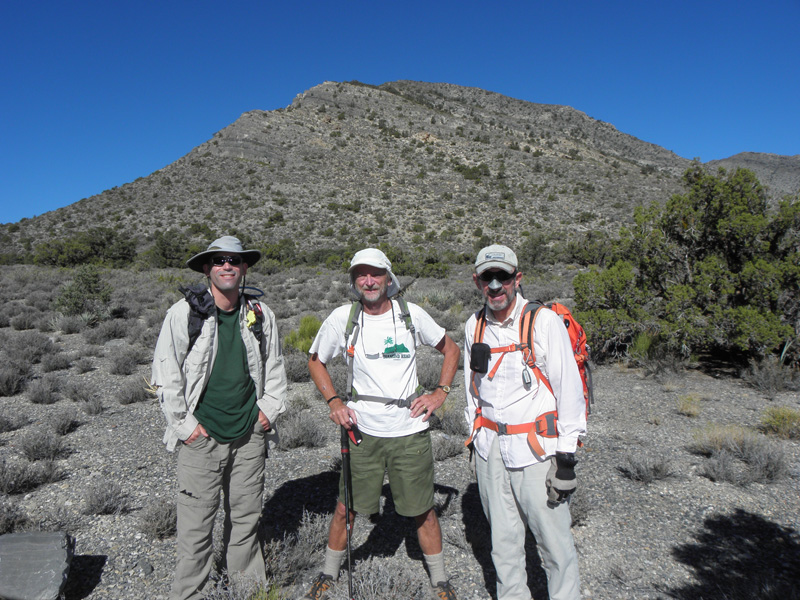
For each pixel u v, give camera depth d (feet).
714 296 28.48
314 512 13.19
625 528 12.37
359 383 9.39
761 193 29.27
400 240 233.76
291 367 28.14
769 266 26.00
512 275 8.23
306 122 482.28
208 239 220.64
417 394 9.36
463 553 11.44
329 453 17.39
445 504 13.39
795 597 9.61
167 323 8.91
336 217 276.00
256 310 9.41
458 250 210.18
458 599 9.89
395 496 9.41
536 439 8.08
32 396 24.00
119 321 46.14
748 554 11.22
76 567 11.05
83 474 15.88
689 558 11.16
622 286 30.19
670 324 28.12
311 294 66.64
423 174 376.27
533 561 11.03
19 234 232.32
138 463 16.75
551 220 267.59
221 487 9.53
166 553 11.62
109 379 28.66
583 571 10.73
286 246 192.95
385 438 9.16
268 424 9.51
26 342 35.76
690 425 19.51
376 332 9.34
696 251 30.68
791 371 24.80
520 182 370.32
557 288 73.51
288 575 10.53
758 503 13.48
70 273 97.76
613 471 15.52
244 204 292.81
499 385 8.46
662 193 335.47
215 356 9.06
